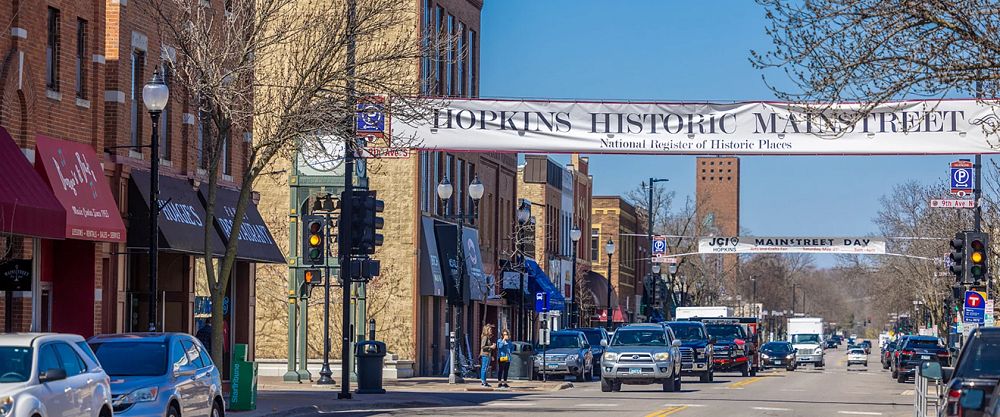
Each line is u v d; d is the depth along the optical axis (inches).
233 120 1476.4
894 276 4574.3
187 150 1729.8
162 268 1739.7
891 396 2039.9
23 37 1354.6
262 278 2461.9
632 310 5187.0
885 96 1015.0
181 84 1572.3
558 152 1706.4
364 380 1798.7
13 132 1337.4
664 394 2012.8
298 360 2401.6
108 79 1560.0
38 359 848.3
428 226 2593.5
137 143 1624.0
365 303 2420.0
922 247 3789.4
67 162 1418.6
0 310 1364.4
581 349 2586.1
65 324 1503.4
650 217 3875.5
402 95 1523.1
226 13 1776.6
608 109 1704.0
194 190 1729.8
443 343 2694.4
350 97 1480.1
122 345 1044.5
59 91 1437.0
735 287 6683.1
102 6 1534.2
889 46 1001.5
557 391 2084.2
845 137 1648.6
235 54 1572.3
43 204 1291.8
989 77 991.0
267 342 2458.2
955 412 744.3
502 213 3193.9
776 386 2395.4
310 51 1697.8
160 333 1073.5
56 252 1507.1
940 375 819.4
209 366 1126.4
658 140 1694.1
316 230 1740.9
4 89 1312.7
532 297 3329.2
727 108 1681.8
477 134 1706.4
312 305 2420.0
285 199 2425.0
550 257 3833.7
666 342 2097.7
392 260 2513.5
